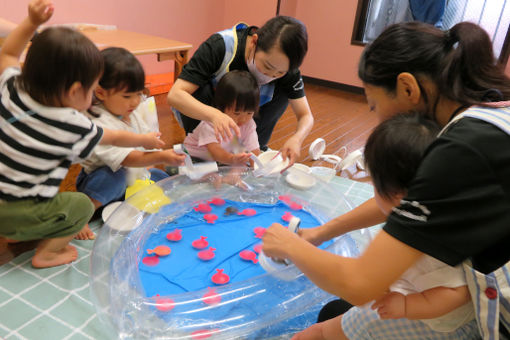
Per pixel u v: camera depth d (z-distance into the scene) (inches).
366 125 116.9
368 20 152.1
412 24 27.9
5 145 39.2
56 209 42.4
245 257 46.0
